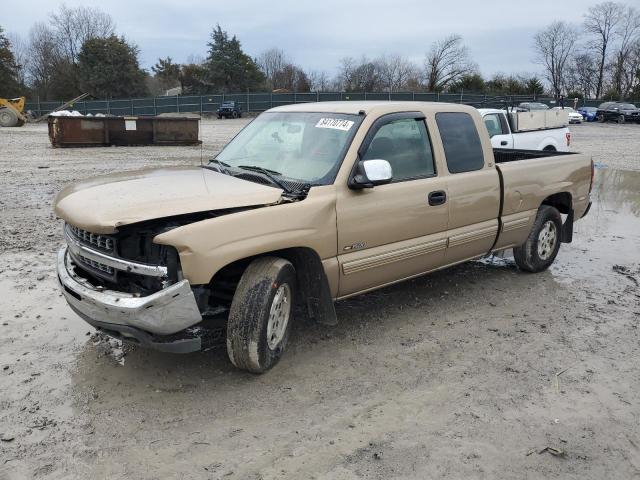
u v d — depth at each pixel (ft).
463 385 13.14
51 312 16.70
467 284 20.31
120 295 11.58
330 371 13.62
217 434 11.02
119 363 13.69
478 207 17.80
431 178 16.37
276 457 10.38
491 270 22.08
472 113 18.28
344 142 14.62
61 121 70.85
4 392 12.29
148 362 13.76
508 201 18.90
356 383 13.10
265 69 290.97
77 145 72.69
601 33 285.84
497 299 18.86
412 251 15.85
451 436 11.14
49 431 10.96
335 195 13.84
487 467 10.25
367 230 14.57
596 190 42.29
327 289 14.03
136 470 9.94
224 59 248.93
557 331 16.34
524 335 16.01
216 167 15.76
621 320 17.26
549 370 13.97
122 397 12.21
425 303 18.30
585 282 20.89
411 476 9.95
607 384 13.37
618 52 284.82
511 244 19.95
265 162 15.33
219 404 12.05
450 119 17.46
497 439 11.09
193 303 11.51
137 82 241.55
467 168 17.58
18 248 23.47
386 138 15.34
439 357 14.52
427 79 245.45
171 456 10.33
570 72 296.51
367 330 16.06
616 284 20.71
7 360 13.74
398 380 13.29
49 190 37.86
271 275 12.60
